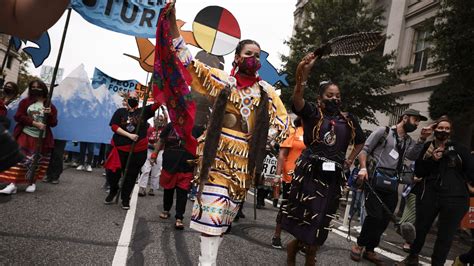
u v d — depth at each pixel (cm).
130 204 660
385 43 1797
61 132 806
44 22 143
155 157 640
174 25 280
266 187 827
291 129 381
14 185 592
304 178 352
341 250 521
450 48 923
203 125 506
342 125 361
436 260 443
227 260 404
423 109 1440
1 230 396
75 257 350
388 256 536
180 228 516
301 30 1634
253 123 299
